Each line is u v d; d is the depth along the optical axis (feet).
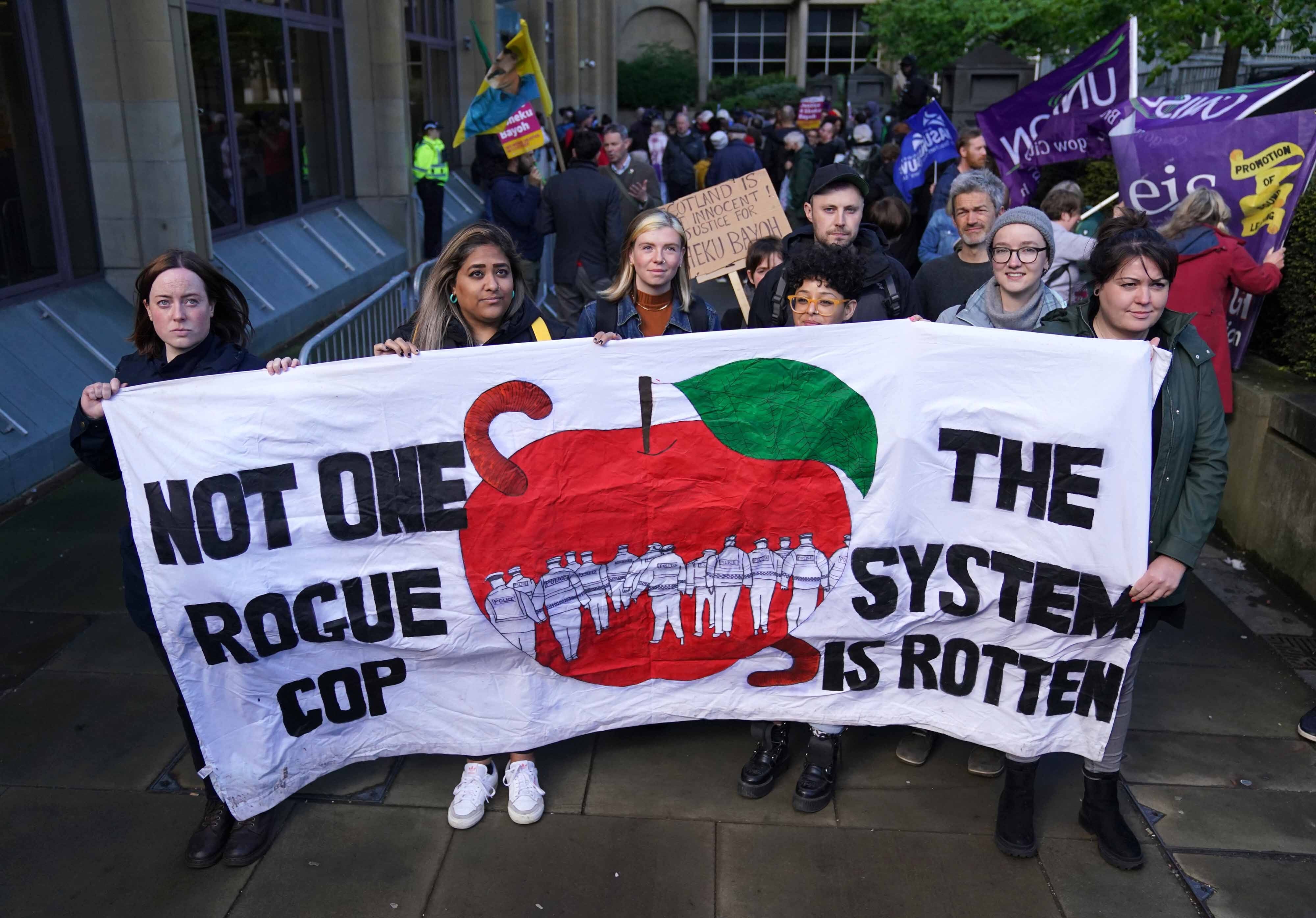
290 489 9.99
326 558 10.18
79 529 17.60
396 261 40.57
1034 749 10.43
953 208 14.35
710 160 50.75
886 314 12.88
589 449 10.39
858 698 11.02
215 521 9.84
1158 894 9.86
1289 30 29.71
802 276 10.96
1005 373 9.98
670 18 124.98
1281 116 17.06
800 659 10.94
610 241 24.06
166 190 24.98
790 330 10.19
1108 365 9.66
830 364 10.29
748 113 76.43
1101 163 27.43
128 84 24.27
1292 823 10.87
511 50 29.01
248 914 9.52
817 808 10.87
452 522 10.33
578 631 10.73
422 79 51.72
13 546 16.90
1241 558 17.24
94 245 25.08
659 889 9.82
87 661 13.60
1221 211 16.22
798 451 10.44
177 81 25.05
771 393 10.34
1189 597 15.85
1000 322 11.34
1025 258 10.80
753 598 10.77
